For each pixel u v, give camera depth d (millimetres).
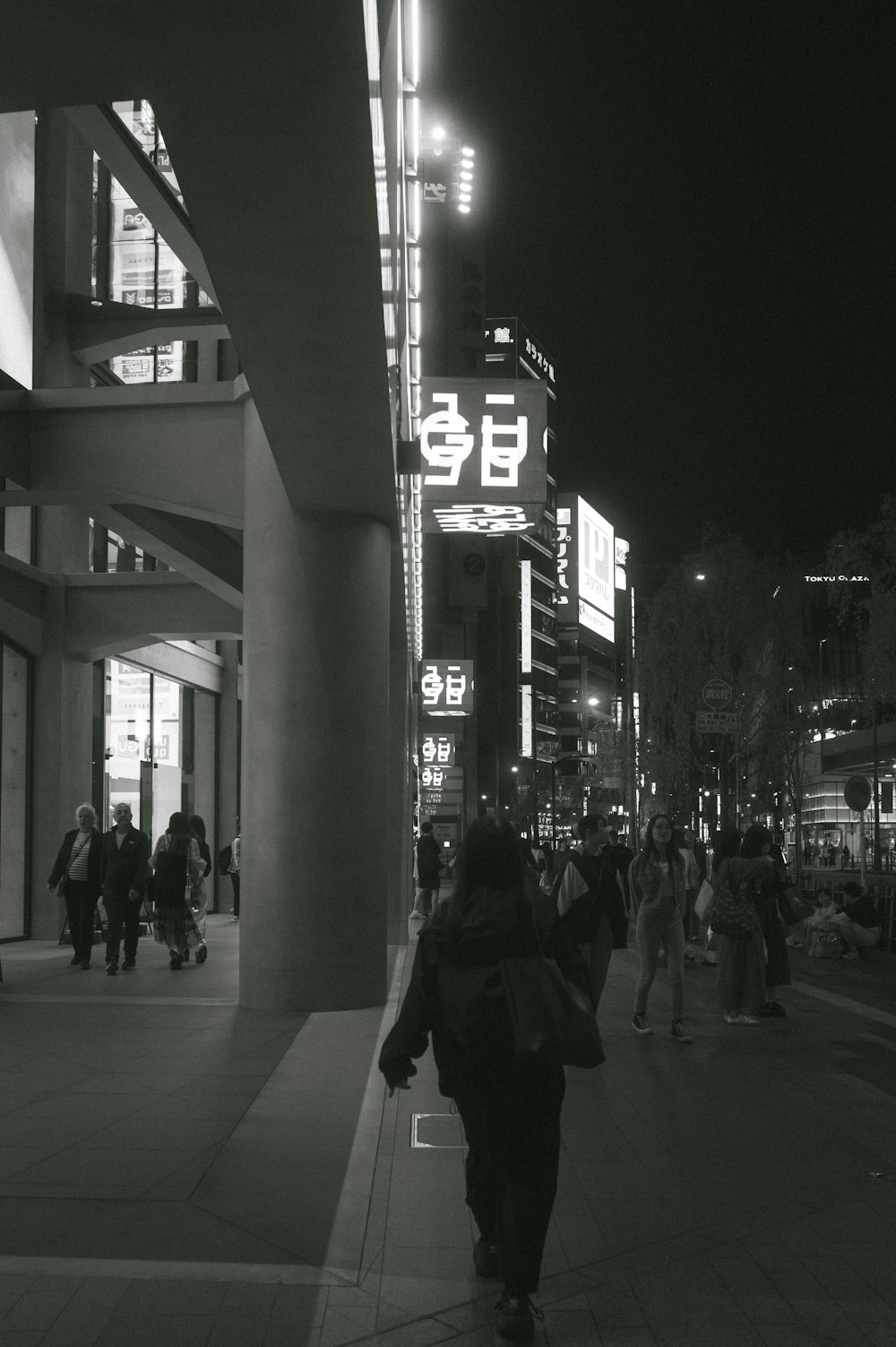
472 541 102375
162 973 15414
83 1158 6477
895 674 28000
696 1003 13445
